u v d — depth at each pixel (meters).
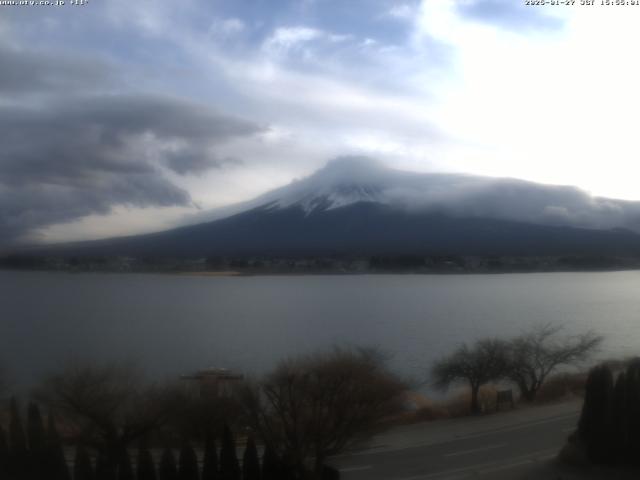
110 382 41.94
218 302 190.00
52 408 34.78
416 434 40.34
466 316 141.38
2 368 60.72
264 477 29.86
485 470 34.00
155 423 34.38
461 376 50.84
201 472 31.12
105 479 28.59
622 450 34.19
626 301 177.50
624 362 62.81
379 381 37.41
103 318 142.38
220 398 37.66
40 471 28.39
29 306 175.25
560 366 63.81
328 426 33.34
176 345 97.62
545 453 36.72
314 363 40.88
